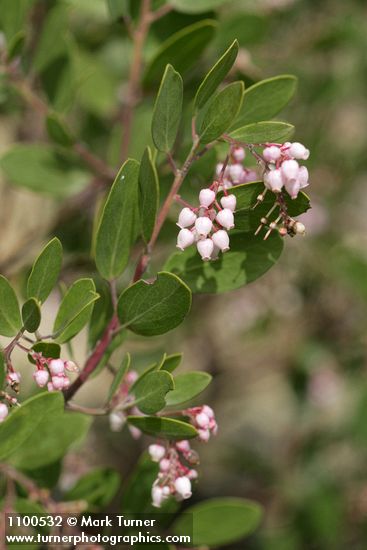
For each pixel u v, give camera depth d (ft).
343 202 2.92
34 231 2.33
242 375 3.24
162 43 1.97
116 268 1.67
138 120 2.04
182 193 1.82
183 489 1.67
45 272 1.59
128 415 1.72
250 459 3.15
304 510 2.72
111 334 1.65
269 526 2.83
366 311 2.85
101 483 1.85
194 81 2.00
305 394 3.01
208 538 1.86
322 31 2.52
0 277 1.58
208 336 3.19
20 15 1.97
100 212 1.90
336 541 2.68
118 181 1.63
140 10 1.93
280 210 1.60
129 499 1.84
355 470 2.86
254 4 2.28
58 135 1.98
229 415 3.52
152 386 1.63
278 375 3.47
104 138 2.34
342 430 2.91
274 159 1.58
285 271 2.92
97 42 2.32
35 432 1.73
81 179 2.05
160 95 1.58
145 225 1.62
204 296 2.98
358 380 2.85
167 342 2.90
